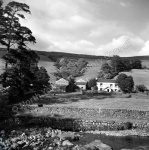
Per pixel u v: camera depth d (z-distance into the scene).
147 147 20.58
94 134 27.28
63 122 30.33
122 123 30.47
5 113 28.78
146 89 69.50
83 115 34.91
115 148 21.00
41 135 23.97
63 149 19.27
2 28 33.16
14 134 23.72
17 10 35.41
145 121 32.69
